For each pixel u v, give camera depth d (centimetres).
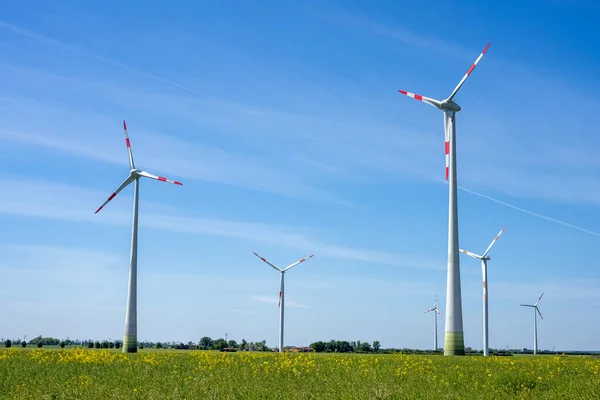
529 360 4041
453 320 5794
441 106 6366
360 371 2972
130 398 2034
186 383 2464
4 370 3244
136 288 6875
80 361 4025
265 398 2014
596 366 3195
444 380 2542
